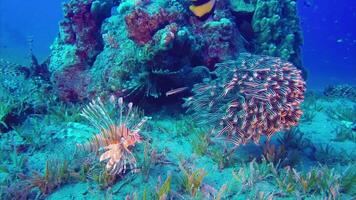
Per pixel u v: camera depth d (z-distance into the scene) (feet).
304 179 3.84
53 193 3.79
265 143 4.63
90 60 6.95
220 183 3.93
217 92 4.03
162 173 4.08
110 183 3.81
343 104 8.07
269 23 7.30
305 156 4.75
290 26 8.16
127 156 3.48
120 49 6.01
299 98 3.99
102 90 6.06
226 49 5.98
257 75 3.86
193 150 4.72
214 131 3.96
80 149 4.16
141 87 5.67
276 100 3.78
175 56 5.40
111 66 5.98
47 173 3.84
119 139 3.47
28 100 6.18
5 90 6.42
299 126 6.05
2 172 4.24
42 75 8.27
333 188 3.59
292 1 8.20
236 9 7.25
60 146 4.80
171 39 4.91
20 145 4.79
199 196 3.45
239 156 4.47
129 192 3.70
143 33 5.20
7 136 5.14
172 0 5.74
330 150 4.96
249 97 3.77
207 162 4.40
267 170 4.05
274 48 7.39
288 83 3.87
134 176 3.96
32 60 8.54
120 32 6.24
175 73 5.49
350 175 3.93
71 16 6.98
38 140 4.97
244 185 3.80
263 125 3.79
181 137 5.19
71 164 4.18
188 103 4.47
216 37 5.94
